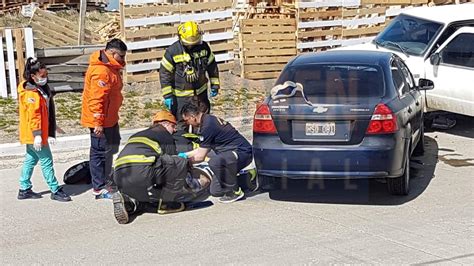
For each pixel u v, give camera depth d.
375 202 6.27
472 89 8.92
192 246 5.13
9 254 5.04
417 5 16.30
